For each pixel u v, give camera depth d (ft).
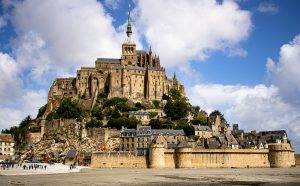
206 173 458.91
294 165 649.20
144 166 613.52
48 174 421.59
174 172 481.05
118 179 358.84
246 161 620.49
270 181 344.90
